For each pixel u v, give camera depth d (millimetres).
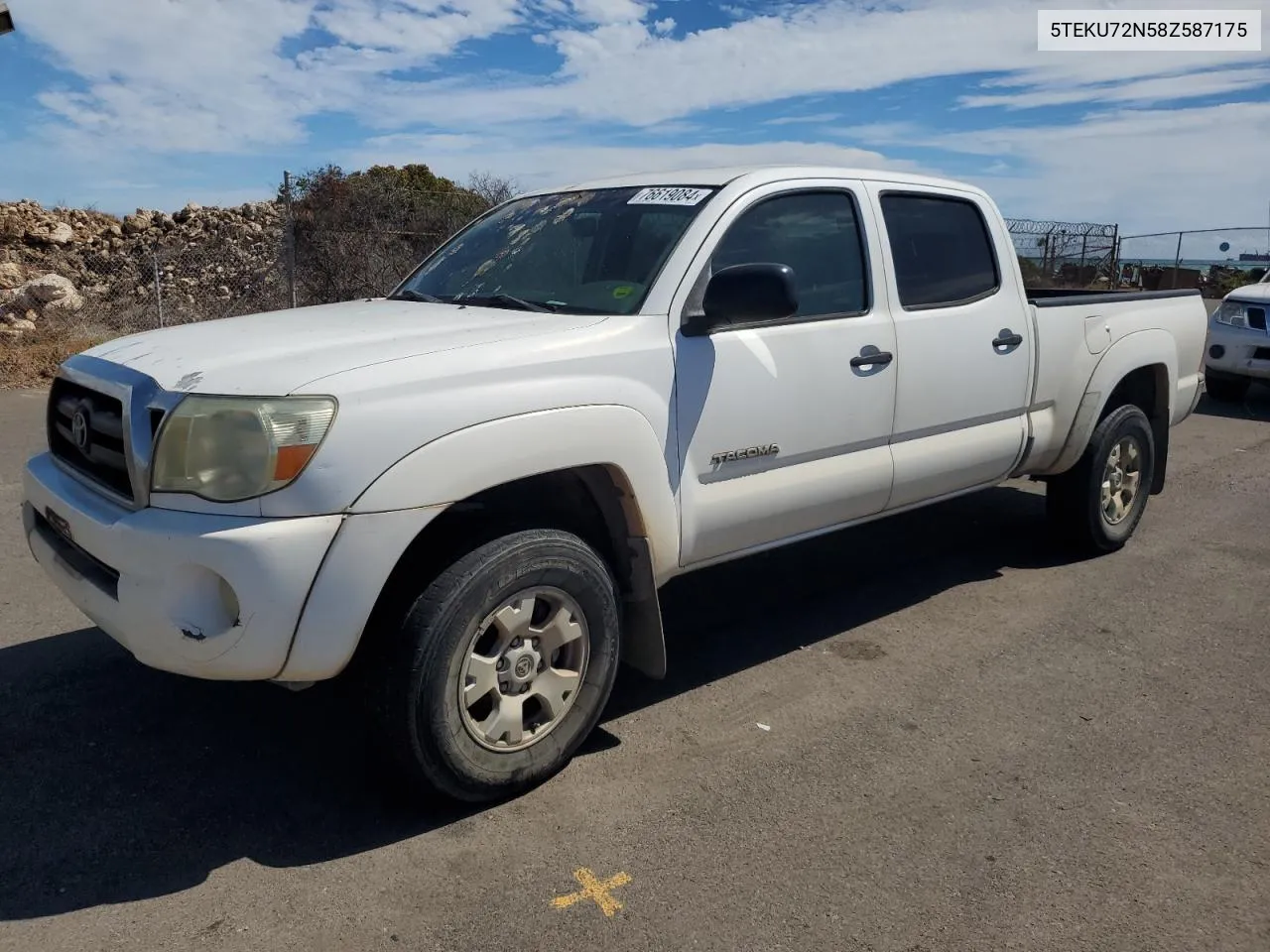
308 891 2809
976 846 3025
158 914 2705
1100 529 5586
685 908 2740
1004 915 2723
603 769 3459
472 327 3365
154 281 16141
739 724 3785
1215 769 3480
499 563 3021
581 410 3209
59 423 3432
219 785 3330
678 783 3365
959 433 4676
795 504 3975
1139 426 5609
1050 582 5328
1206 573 5477
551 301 3785
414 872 2893
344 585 2771
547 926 2670
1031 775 3426
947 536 6152
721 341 3652
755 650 4477
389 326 3420
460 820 3150
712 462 3658
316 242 16266
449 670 2971
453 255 4508
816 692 4055
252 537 2689
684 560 3682
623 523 3471
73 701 3891
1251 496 7141
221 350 3090
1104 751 3594
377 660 2949
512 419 3043
